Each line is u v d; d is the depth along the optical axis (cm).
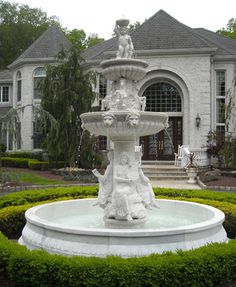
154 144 2561
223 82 2617
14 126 1822
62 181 1859
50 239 577
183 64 2430
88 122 682
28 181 1844
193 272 473
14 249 522
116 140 724
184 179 1962
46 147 2227
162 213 861
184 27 2603
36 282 479
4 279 523
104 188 730
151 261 471
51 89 2170
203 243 573
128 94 738
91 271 459
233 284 521
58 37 3189
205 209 757
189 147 2403
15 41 4684
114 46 2483
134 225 697
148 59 2453
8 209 824
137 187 723
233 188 1661
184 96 2453
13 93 3180
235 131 2392
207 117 2406
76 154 2152
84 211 868
